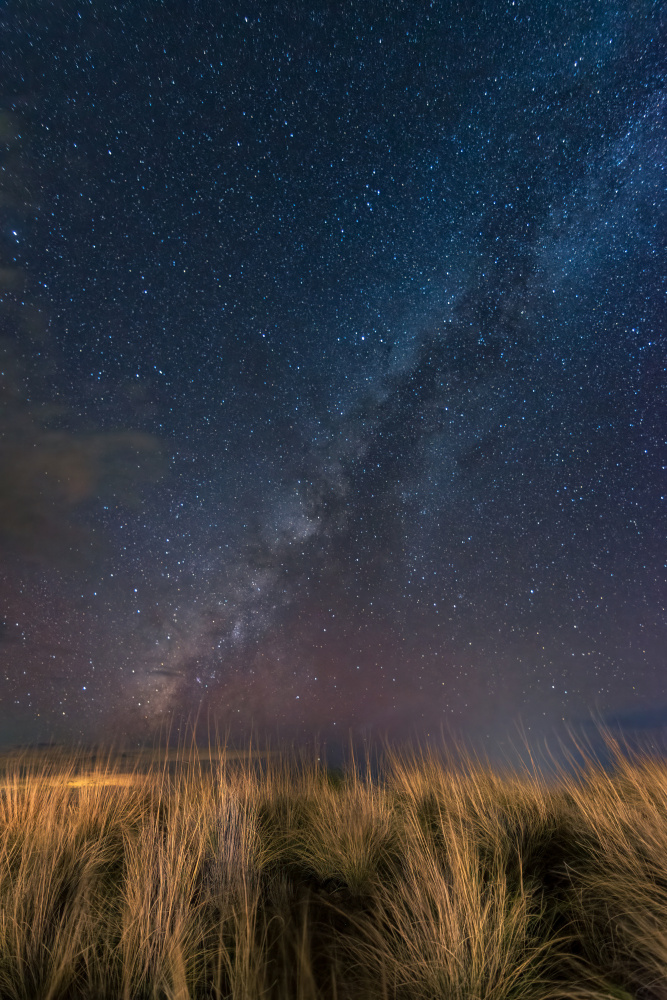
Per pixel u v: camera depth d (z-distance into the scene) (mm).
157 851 3697
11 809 4688
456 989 2539
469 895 3031
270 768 6402
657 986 2410
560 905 3270
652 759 6156
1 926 2914
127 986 2420
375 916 3281
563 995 2475
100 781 5543
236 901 3424
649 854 3621
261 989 2396
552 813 4930
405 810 5180
